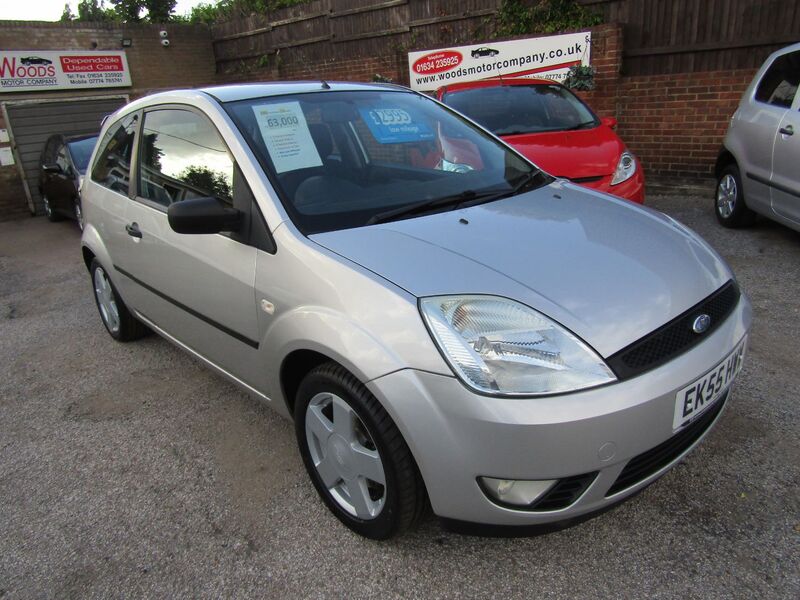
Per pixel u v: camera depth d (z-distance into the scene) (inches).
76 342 183.5
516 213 101.7
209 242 107.4
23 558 95.6
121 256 145.7
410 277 80.9
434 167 117.6
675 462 84.0
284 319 91.0
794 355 137.9
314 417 93.3
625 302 79.0
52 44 467.2
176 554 93.9
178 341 134.3
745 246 215.3
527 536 78.2
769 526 89.9
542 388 71.7
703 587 80.7
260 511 101.9
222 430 127.2
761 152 209.6
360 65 430.6
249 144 104.0
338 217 96.9
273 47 495.2
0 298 244.5
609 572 84.3
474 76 358.3
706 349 80.4
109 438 128.0
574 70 315.0
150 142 132.9
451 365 73.4
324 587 85.7
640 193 199.2
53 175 380.2
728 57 281.9
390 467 81.0
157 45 520.4
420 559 89.0
